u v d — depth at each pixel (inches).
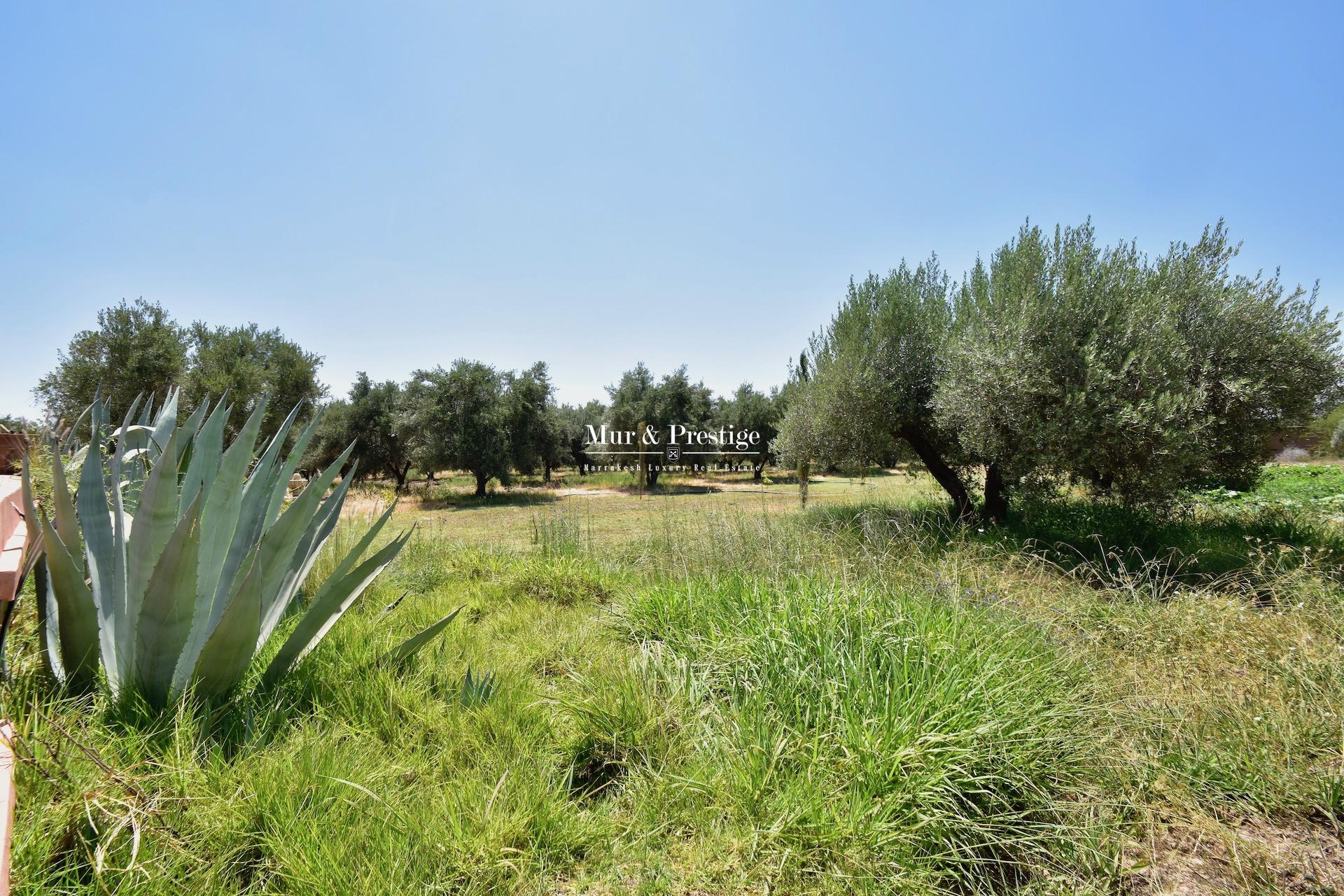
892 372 372.5
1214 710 111.2
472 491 953.5
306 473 724.0
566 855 77.0
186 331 740.0
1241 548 232.8
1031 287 285.6
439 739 102.5
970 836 81.1
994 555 221.8
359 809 78.4
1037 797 85.7
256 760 83.0
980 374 279.0
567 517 344.2
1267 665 123.6
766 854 75.3
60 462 95.5
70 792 66.1
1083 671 120.3
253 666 114.3
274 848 69.7
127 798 67.5
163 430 144.0
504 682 121.5
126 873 60.4
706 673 119.3
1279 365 250.7
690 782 87.7
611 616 170.7
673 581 186.9
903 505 416.8
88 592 90.1
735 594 159.0
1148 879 76.2
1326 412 280.8
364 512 333.4
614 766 100.0
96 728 81.0
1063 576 198.8
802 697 105.5
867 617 129.0
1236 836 83.9
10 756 54.6
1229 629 139.6
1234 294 258.1
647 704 106.1
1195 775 95.8
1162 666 131.7
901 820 79.4
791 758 91.4
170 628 91.5
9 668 92.0
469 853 73.1
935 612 136.3
